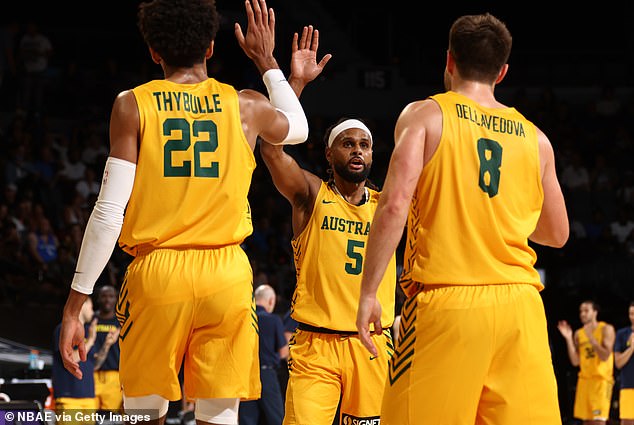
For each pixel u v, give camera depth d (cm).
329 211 1012
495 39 692
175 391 683
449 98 679
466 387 655
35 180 2884
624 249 3216
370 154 1029
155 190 672
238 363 687
